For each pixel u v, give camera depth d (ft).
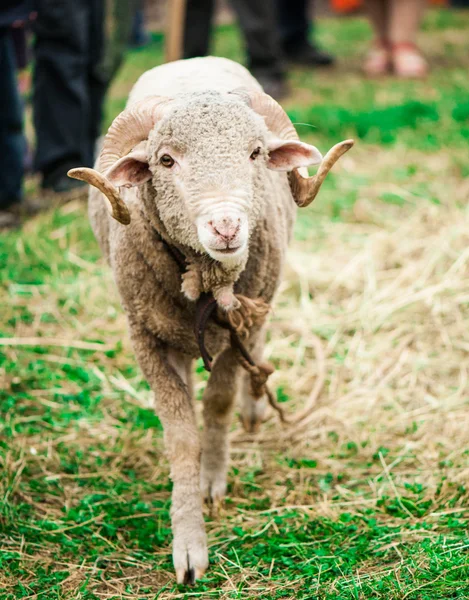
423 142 34.35
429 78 46.68
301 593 13.44
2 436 18.49
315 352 21.75
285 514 15.96
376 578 13.43
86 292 24.52
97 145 31.76
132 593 13.99
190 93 13.60
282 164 14.11
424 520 15.42
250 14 40.81
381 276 24.81
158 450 18.28
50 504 16.58
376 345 21.83
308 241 27.04
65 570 14.53
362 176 31.45
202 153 12.67
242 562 14.58
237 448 18.42
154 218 13.79
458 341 21.70
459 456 17.43
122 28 30.07
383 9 47.96
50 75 28.66
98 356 21.83
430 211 27.81
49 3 27.53
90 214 17.15
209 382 15.98
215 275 13.79
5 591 13.91
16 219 28.35
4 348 21.99
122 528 15.81
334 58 52.70
